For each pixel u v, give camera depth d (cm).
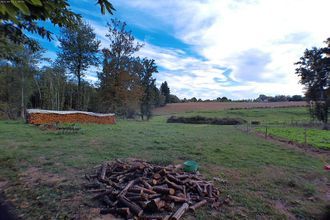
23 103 3228
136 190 457
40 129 1525
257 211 431
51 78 3359
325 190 562
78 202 446
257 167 727
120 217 396
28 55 2842
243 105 6394
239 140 1326
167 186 484
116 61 2992
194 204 438
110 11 241
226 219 398
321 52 2970
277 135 1664
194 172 623
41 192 488
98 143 1077
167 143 1130
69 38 2683
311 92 3094
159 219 381
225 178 612
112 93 3033
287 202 478
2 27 318
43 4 216
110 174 584
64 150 898
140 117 3819
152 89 3759
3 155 788
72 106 3631
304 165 788
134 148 980
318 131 1964
